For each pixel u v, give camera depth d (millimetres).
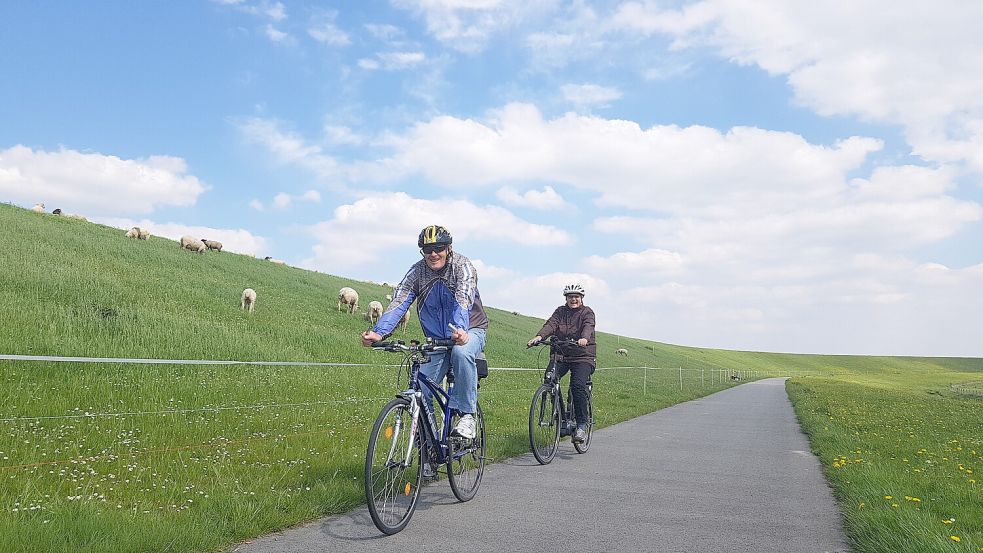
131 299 23688
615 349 73000
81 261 29375
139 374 12602
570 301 8680
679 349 113312
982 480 7301
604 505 5633
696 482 6883
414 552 4117
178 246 46906
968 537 4379
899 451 9594
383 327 5008
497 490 6145
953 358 193000
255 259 55375
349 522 4781
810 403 22172
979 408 27078
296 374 15109
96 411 9211
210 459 6512
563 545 4391
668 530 4859
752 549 4434
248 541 4234
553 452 8086
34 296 19969
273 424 9016
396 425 4660
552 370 8250
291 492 5242
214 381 12625
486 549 4238
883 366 166125
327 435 8242
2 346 13078
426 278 5387
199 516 4477
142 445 7102
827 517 5391
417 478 4914
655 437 11008
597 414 13828
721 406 20562
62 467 5762
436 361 5277
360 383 15016
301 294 39969
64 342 14562
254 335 22578
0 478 5199
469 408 5340
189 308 25156
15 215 40188
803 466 8195
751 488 6629
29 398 9422
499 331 51531
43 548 3639
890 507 5273
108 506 4629
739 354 148875
